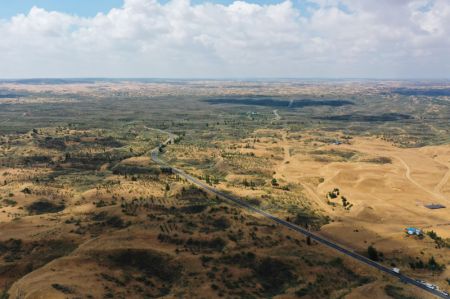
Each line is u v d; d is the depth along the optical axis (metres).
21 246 146.38
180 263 134.38
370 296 120.31
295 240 158.50
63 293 109.19
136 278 127.31
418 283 129.38
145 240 147.38
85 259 132.62
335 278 133.00
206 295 118.19
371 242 161.75
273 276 132.38
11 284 127.12
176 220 167.00
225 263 136.00
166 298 116.06
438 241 164.00
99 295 113.12
